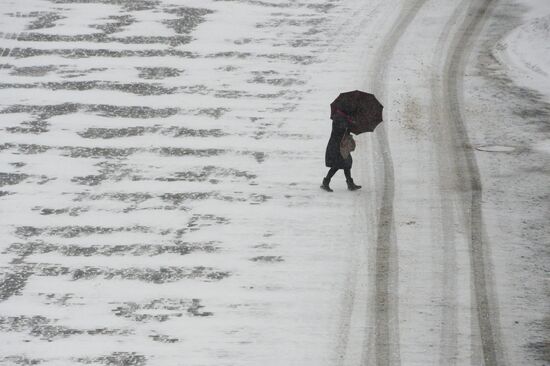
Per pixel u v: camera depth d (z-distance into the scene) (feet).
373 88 232.12
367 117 175.32
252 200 178.81
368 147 201.77
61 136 209.46
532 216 167.53
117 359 130.52
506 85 234.38
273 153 199.72
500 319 135.44
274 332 134.72
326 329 134.92
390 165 192.44
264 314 139.74
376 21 280.72
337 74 241.76
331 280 148.56
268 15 284.00
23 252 162.30
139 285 150.41
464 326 133.90
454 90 230.89
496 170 187.83
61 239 166.61
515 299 140.56
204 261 156.87
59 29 270.67
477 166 189.98
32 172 193.16
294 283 148.25
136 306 144.25
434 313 137.59
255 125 213.66
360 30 272.72
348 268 152.05
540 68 244.63
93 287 150.51
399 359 126.31
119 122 216.13
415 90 230.89
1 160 198.29
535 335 131.03
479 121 213.25
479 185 181.37
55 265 157.89
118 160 198.08
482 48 259.39
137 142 206.08
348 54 255.09
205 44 260.62
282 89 233.14
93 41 262.47
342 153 174.70
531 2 297.74
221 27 273.13
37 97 229.45
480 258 153.28
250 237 164.35
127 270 155.33
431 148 199.93
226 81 238.07
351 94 174.70
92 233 168.45
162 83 236.84
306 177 188.65
